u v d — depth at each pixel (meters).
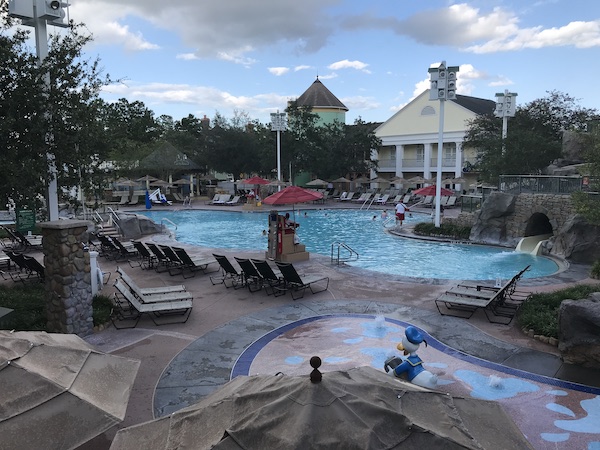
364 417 2.99
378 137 57.62
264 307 11.80
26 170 11.16
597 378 7.79
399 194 47.53
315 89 67.94
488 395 7.24
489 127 38.22
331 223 32.50
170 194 49.41
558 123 36.50
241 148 54.53
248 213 38.44
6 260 16.00
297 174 54.09
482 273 17.28
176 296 11.53
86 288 9.79
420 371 6.33
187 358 8.69
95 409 4.40
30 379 4.44
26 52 12.24
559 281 14.32
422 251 21.72
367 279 14.69
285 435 2.83
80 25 13.26
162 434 3.42
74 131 12.81
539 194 21.25
